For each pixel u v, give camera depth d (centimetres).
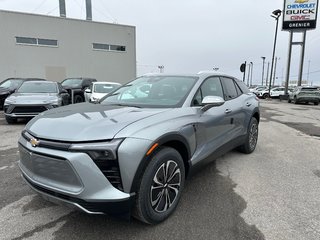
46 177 265
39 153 262
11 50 2159
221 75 486
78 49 2419
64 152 249
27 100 862
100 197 245
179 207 333
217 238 273
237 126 490
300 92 2344
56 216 310
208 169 471
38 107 859
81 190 245
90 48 2473
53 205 334
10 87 1329
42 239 268
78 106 365
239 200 355
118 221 300
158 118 301
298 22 3066
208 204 343
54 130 270
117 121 279
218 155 426
